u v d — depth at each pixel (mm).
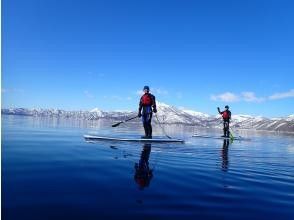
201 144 18516
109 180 6723
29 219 4262
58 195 5383
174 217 4711
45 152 10625
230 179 7715
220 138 27734
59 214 4508
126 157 10414
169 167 8867
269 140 31172
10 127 26781
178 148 14766
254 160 12039
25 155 9602
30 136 17500
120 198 5441
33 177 6559
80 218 4414
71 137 18016
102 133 24547
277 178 8281
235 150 16047
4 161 8289
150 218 4605
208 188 6590
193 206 5281
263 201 5855
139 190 6051
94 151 11648
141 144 15703
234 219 4789
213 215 4902
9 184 5891
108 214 4633
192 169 8773
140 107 18359
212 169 9008
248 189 6746
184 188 6457
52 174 6961
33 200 5027
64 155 10125
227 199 5840
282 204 5730
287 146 22094
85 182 6398
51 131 24062
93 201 5176
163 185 6594
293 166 10914
